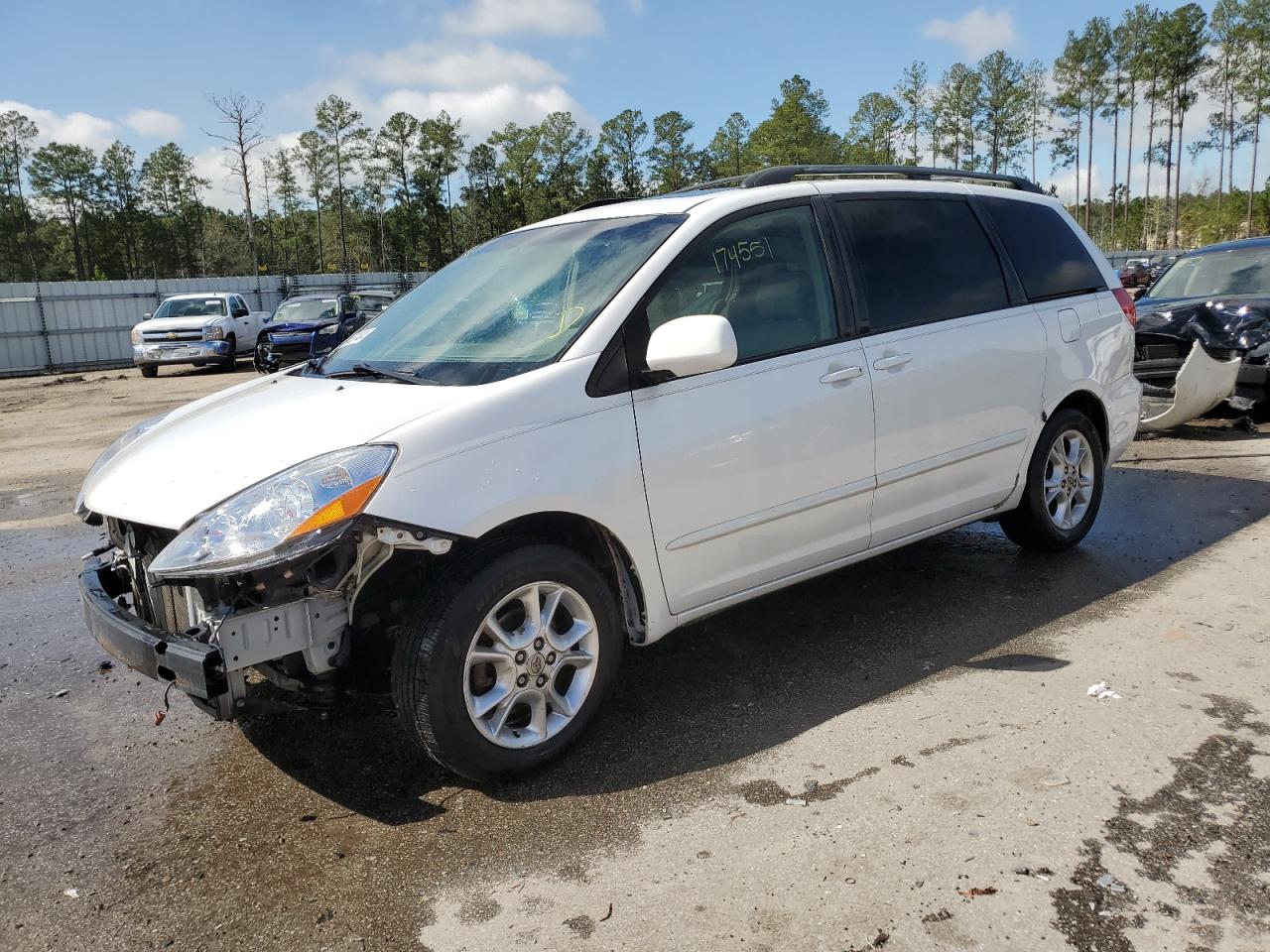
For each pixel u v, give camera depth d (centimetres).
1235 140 8588
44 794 315
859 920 226
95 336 2991
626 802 287
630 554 315
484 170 9362
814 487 361
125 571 331
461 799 295
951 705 337
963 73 8644
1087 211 9850
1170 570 473
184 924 242
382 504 263
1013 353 436
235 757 334
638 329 319
